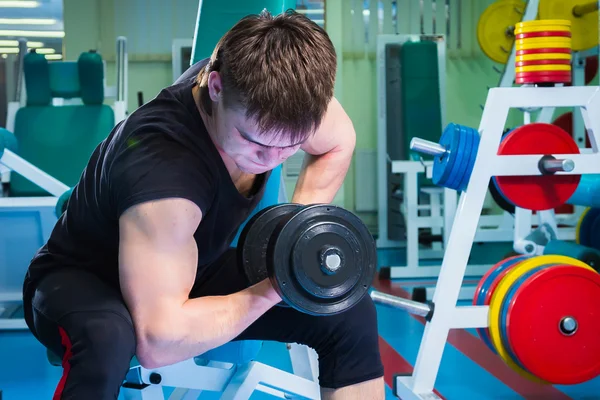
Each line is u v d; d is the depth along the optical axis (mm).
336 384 1210
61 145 3793
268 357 2795
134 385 1474
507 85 4109
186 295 978
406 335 3111
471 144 1999
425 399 1991
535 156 2010
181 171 962
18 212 3102
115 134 1087
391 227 5855
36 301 1105
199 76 1055
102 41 6137
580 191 2568
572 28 3830
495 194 3326
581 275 1967
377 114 5984
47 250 1201
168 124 1012
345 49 6211
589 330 1989
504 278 2055
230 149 962
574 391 2357
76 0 6094
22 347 2979
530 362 1969
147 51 6164
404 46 5758
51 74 3830
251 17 952
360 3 6180
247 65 884
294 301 970
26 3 6066
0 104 6051
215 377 1603
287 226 960
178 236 941
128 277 951
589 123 2072
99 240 1120
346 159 1420
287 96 880
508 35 4562
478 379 2488
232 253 1351
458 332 3137
